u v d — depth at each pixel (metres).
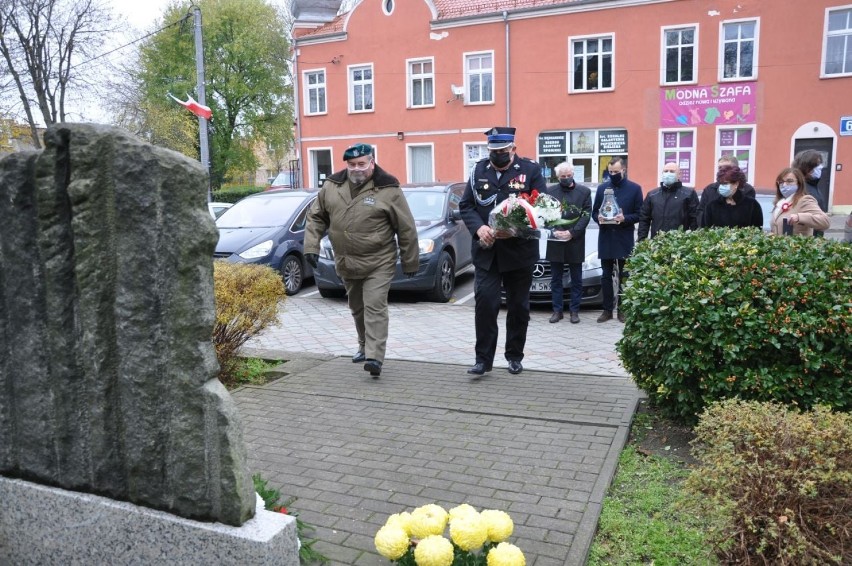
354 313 6.48
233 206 12.72
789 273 4.14
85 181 2.71
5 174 2.93
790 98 23.11
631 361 4.83
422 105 28.53
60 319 2.85
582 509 3.56
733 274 4.26
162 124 33.22
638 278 4.82
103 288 2.76
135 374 2.74
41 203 2.81
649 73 24.61
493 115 27.12
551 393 5.55
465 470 4.09
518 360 6.22
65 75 31.14
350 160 5.82
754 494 2.89
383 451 4.41
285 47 47.53
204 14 43.00
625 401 5.29
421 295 11.03
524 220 5.50
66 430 2.93
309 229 6.21
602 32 25.00
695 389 4.38
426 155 29.02
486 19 26.59
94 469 2.88
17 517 3.08
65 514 2.94
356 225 5.92
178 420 2.65
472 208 5.97
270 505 3.26
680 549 3.17
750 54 23.48
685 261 4.59
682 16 23.95
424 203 11.60
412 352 7.30
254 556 2.52
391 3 28.45
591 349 7.22
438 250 10.46
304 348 7.66
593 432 4.63
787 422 3.04
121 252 2.73
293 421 5.02
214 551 2.59
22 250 2.94
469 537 2.75
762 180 23.77
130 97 32.88
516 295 6.02
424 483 3.93
